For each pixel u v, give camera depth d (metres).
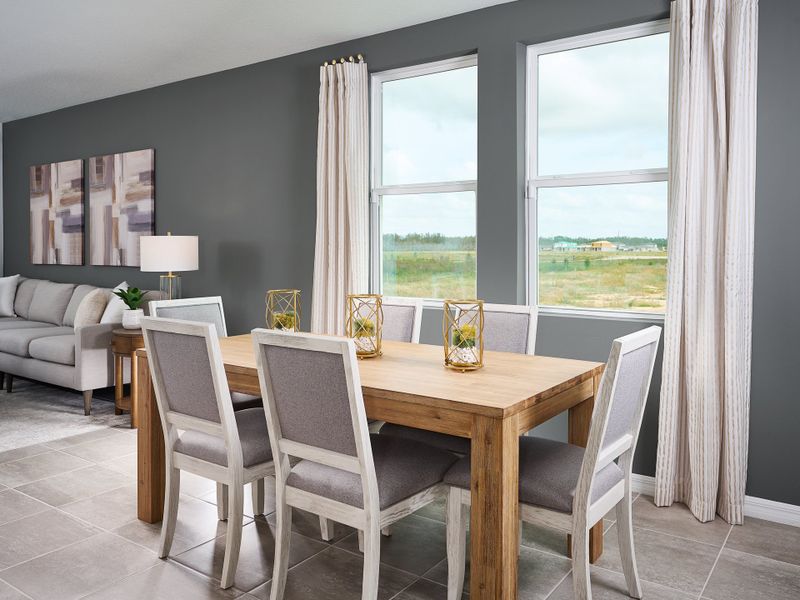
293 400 2.08
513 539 2.00
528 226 3.79
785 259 2.95
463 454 2.65
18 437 4.21
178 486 2.55
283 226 4.79
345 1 3.68
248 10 3.82
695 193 3.05
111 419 4.69
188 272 5.46
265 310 4.93
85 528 2.83
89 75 5.23
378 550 2.02
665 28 3.34
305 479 2.14
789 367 2.96
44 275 6.91
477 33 3.80
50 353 4.95
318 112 4.55
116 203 5.99
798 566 2.54
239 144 5.03
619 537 2.28
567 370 2.50
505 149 3.72
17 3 3.72
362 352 2.75
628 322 3.39
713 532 2.87
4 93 5.84
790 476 2.98
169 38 4.32
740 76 2.91
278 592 2.19
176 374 2.43
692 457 3.05
